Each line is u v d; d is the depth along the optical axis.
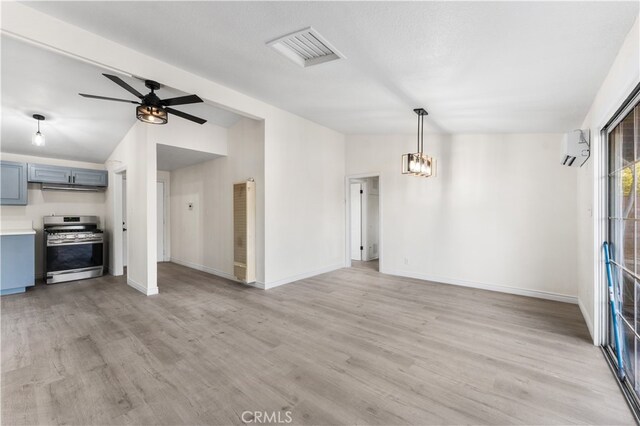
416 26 1.96
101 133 4.64
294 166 4.82
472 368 2.24
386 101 3.47
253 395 1.92
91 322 3.16
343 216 5.98
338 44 2.31
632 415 1.73
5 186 4.54
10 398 1.89
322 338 2.76
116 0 1.99
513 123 3.65
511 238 4.22
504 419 1.71
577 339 2.73
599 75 2.23
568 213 3.84
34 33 2.13
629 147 2.11
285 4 1.92
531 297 4.05
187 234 6.21
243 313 3.41
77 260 5.07
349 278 5.09
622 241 2.30
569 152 2.85
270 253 4.45
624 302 2.27
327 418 1.72
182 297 4.04
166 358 2.39
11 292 4.24
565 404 1.83
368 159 5.64
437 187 4.84
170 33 2.37
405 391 1.97
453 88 2.83
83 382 2.06
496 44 2.01
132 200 4.61
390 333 2.87
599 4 1.52
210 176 5.54
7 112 3.77
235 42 2.46
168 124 4.41
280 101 3.98
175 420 1.70
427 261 4.96
